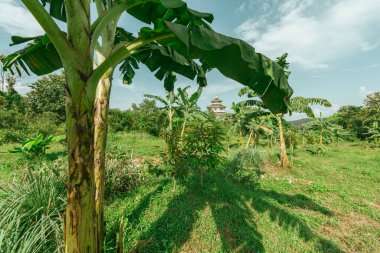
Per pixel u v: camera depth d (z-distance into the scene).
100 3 2.78
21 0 1.21
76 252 1.55
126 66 4.52
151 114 15.74
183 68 3.37
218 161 5.36
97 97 2.59
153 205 4.33
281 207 4.98
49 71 3.37
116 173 5.22
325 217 4.85
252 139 14.97
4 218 2.44
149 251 3.14
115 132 20.47
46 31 1.32
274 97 1.89
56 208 2.89
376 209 5.50
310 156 14.50
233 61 1.63
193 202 4.52
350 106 35.53
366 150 19.88
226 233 3.69
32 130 15.34
